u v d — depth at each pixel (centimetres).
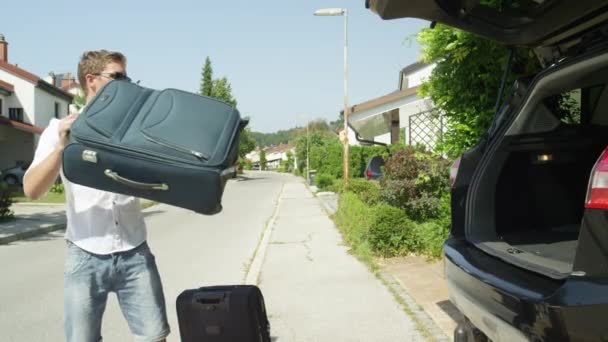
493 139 338
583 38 291
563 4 289
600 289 202
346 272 796
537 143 345
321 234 1263
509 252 296
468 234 335
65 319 304
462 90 552
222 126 270
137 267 309
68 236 304
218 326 335
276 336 518
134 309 311
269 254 1004
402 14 335
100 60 309
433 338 482
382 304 606
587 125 357
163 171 251
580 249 213
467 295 291
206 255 1041
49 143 291
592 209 209
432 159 1005
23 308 674
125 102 269
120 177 253
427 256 840
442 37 548
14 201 2316
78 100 3553
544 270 254
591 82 305
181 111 269
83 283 300
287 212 1900
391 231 853
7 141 3472
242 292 338
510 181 345
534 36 334
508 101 337
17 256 1107
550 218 352
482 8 336
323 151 4397
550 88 307
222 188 260
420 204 975
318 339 505
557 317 212
